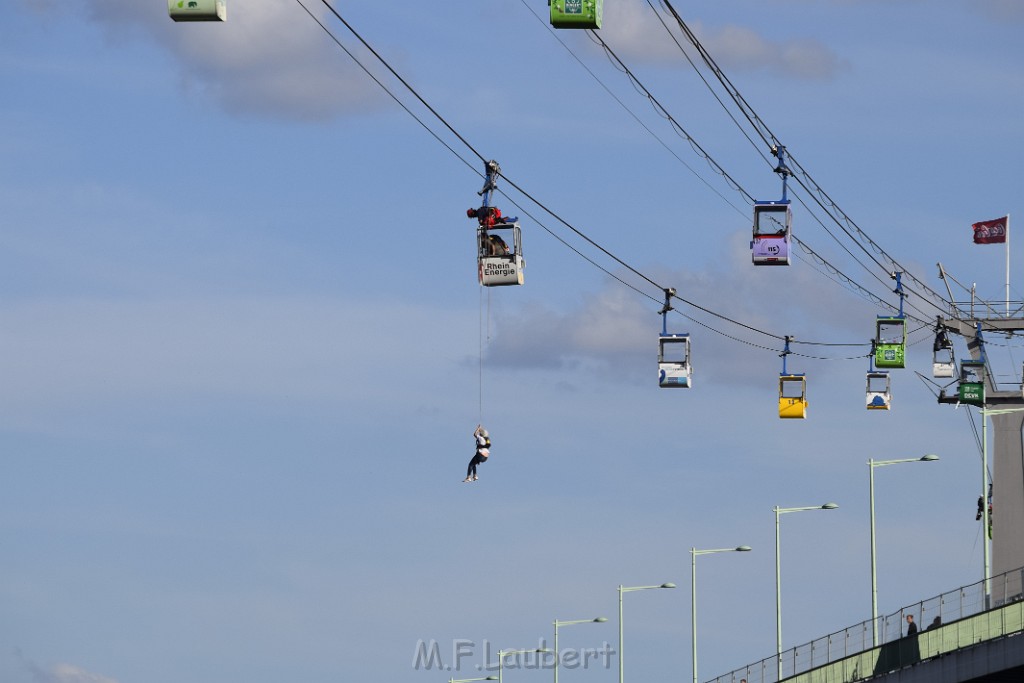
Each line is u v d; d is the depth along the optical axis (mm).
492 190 131000
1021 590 198500
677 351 177625
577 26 112188
